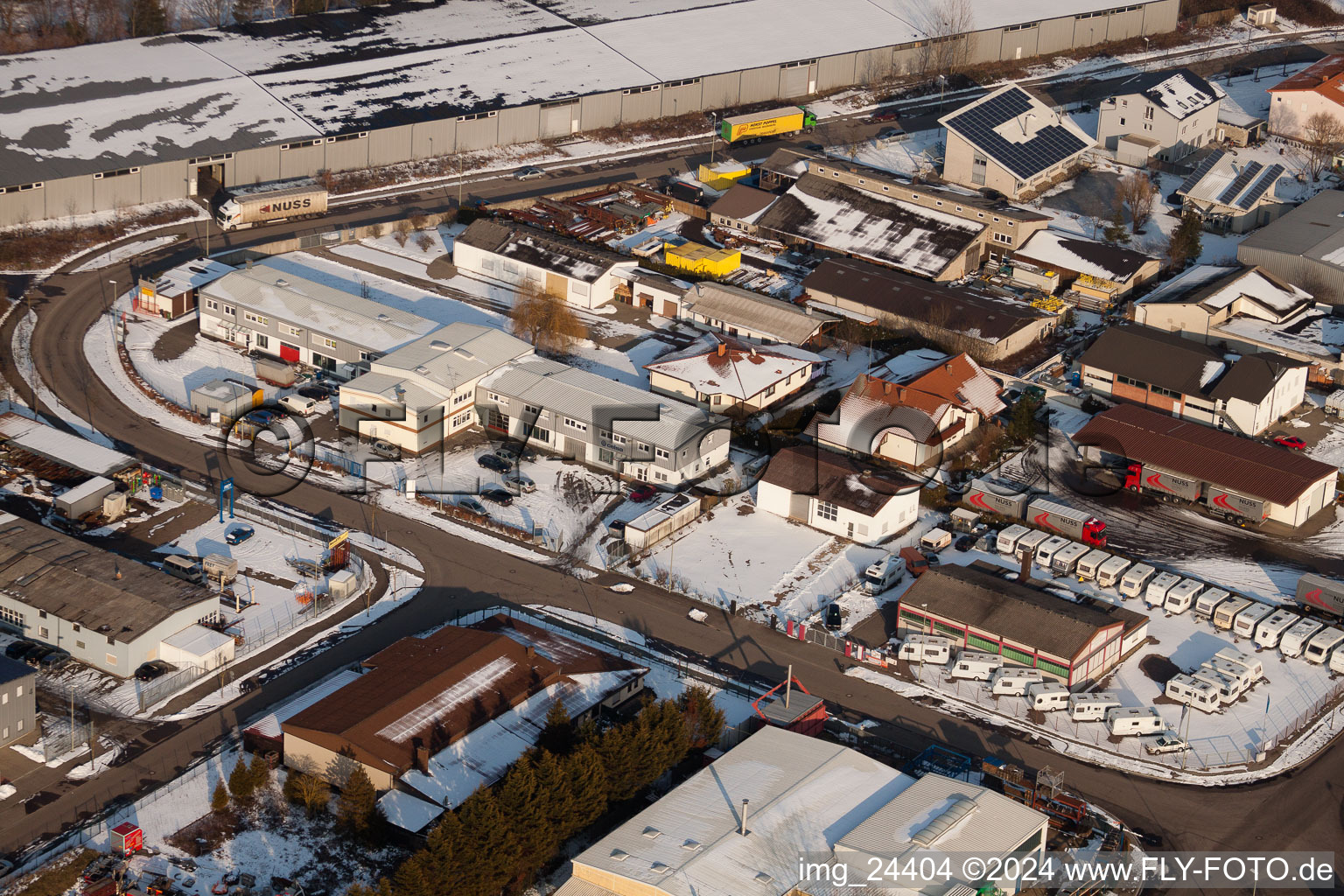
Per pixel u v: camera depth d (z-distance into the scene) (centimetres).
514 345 12962
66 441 11694
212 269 14362
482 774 8512
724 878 7569
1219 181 16850
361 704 8812
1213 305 13975
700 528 11412
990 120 17375
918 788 8262
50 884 7838
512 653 9456
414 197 16638
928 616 10106
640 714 8750
